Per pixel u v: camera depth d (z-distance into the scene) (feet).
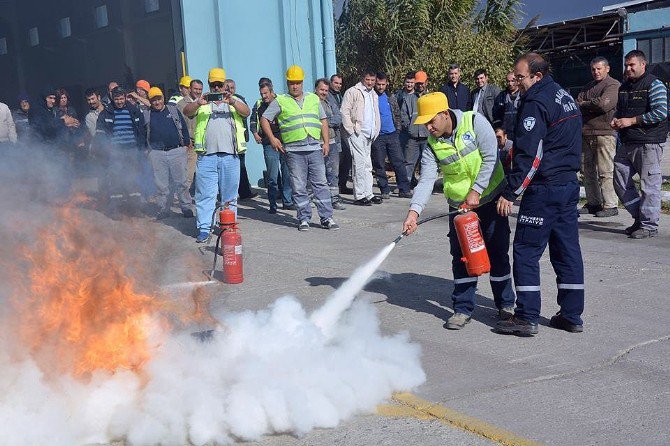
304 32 47.39
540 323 18.81
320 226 33.81
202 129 29.58
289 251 28.40
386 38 53.62
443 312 19.98
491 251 18.79
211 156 29.58
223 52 44.16
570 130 17.11
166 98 35.09
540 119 16.75
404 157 42.52
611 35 83.15
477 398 14.23
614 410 13.48
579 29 86.12
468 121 17.84
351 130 38.01
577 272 17.78
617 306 20.02
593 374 15.29
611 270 23.95
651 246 27.30
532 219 17.42
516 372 15.52
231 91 36.88
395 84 52.13
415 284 22.90
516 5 55.62
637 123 28.19
